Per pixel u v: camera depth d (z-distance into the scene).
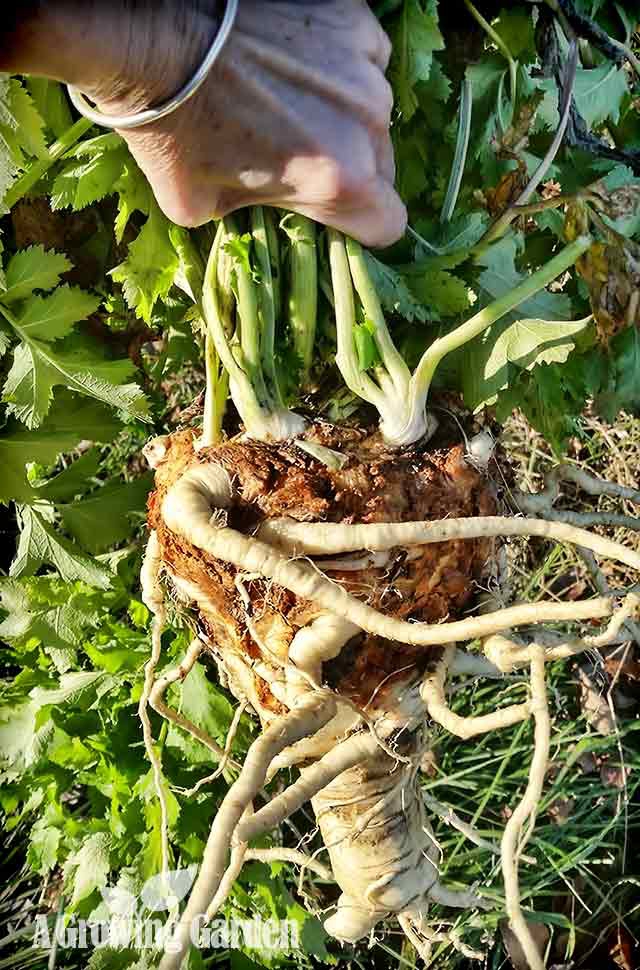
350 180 0.39
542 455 0.76
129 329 0.56
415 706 0.45
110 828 0.59
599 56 0.50
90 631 0.64
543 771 0.40
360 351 0.42
